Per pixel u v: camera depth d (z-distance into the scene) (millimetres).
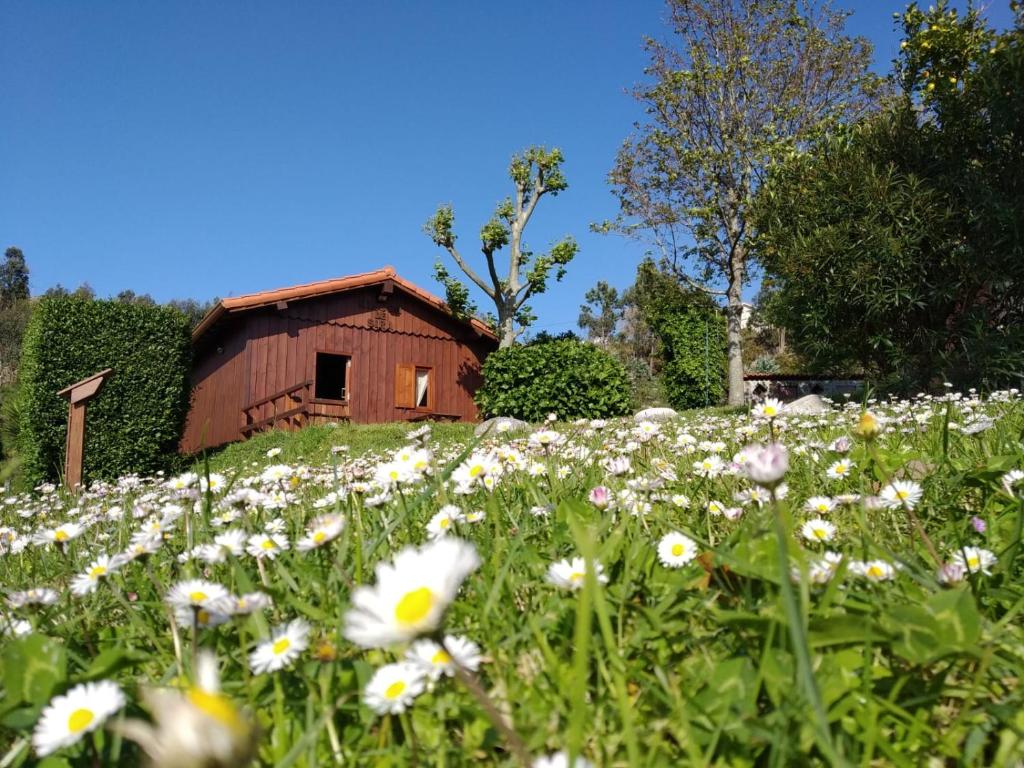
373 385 19328
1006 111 9734
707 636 1225
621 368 17578
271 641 1128
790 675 999
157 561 2072
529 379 17141
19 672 1077
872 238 10133
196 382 22016
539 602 1444
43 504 5793
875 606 1176
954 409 4715
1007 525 1730
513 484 2605
